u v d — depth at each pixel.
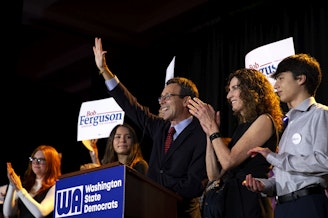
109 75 3.18
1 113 5.05
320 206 2.01
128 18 5.66
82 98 6.64
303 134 2.11
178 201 2.37
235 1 4.96
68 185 2.27
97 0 5.48
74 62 6.24
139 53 5.86
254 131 2.35
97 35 5.72
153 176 2.78
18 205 3.62
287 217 2.06
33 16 5.57
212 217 2.31
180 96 2.87
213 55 5.17
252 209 2.24
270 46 3.54
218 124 2.45
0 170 5.43
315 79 2.21
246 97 2.48
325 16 4.39
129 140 3.54
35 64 6.44
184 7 5.25
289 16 4.65
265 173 2.34
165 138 2.88
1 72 4.89
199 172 2.62
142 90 5.71
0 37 4.86
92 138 4.36
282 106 3.95
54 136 6.48
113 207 2.09
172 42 5.63
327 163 1.96
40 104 6.48
